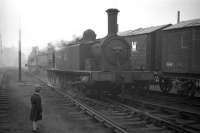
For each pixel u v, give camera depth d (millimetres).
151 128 8281
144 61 20281
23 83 24641
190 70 15180
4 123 9281
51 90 19188
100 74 13320
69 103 13312
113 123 8734
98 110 11281
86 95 15070
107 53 14422
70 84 18688
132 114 10242
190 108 11695
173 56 16703
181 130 7828
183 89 15727
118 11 14906
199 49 14516
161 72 17859
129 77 13844
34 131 8219
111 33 14797
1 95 15945
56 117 10188
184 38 15695
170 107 11180
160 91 18781
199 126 8523
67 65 19203
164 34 17641
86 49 16234
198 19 16609
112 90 15031
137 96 15250
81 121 9531
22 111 11453
